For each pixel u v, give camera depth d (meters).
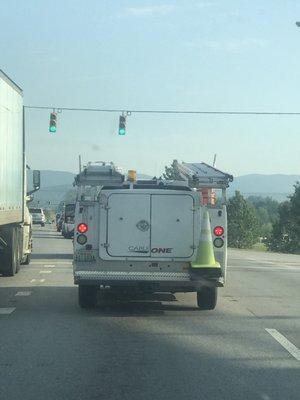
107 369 8.08
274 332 10.58
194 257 12.04
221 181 12.34
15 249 19.17
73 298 14.34
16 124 17.70
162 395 7.00
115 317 11.88
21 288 16.11
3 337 9.96
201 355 8.89
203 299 12.79
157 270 12.03
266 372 8.02
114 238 12.02
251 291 16.34
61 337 10.00
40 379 7.59
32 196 22.33
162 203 12.06
